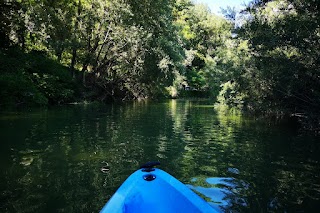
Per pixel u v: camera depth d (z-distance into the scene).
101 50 22.86
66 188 4.61
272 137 9.31
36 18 19.30
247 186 4.98
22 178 4.98
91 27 20.67
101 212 3.13
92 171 5.42
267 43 10.80
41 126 9.57
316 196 4.61
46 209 3.93
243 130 10.56
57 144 7.29
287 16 11.00
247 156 6.92
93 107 17.09
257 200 4.42
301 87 11.23
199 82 41.47
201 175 5.47
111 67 23.33
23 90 14.80
